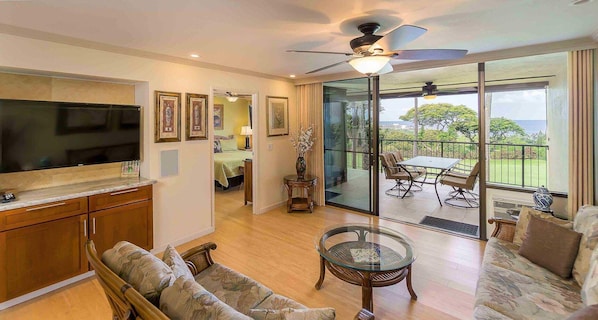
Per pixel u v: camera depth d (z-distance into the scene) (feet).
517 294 5.77
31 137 8.32
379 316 7.19
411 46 9.61
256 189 15.21
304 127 16.93
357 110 15.30
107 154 9.87
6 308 7.49
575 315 3.73
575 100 9.37
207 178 12.67
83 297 8.04
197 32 8.00
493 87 11.83
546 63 11.03
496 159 11.75
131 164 10.91
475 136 19.15
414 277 8.95
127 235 9.77
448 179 16.51
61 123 8.85
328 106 16.46
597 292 4.98
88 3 6.10
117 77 9.68
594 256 5.63
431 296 7.98
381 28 7.75
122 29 7.68
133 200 9.91
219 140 24.07
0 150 7.81
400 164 17.97
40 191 8.71
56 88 9.27
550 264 6.65
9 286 7.47
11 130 7.97
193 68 11.94
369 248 8.08
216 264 7.13
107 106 9.80
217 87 12.90
